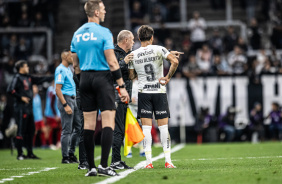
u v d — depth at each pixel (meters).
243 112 51.22
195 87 51.62
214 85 51.50
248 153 31.38
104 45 17.84
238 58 56.09
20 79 33.00
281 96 51.03
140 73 21.86
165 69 54.22
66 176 19.00
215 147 40.31
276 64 55.50
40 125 46.91
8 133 37.38
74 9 71.62
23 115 32.75
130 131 20.81
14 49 62.75
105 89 17.75
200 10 70.69
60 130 46.81
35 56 63.25
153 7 67.00
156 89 21.78
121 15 70.00
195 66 55.66
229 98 51.44
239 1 69.88
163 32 62.25
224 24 64.31
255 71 52.81
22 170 23.38
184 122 51.47
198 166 22.23
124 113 22.28
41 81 34.03
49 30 64.00
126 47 22.86
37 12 66.75
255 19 62.69
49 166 25.53
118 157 22.08
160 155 32.44
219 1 68.88
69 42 68.31
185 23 65.00
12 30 63.62
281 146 38.53
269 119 50.78
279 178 16.33
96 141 49.16
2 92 54.66
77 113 27.88
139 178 17.20
